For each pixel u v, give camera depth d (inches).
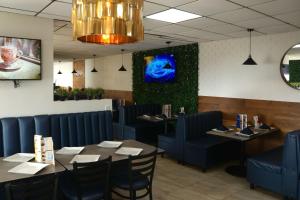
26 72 150.0
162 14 153.1
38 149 104.0
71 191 109.0
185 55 275.6
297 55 193.9
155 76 311.1
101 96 336.5
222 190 157.4
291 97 199.3
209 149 187.0
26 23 155.1
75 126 158.1
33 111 158.7
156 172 186.2
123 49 326.3
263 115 215.8
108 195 113.2
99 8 65.4
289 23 171.0
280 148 185.8
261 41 214.5
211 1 127.3
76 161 104.7
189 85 273.4
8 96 149.9
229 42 236.5
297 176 138.4
